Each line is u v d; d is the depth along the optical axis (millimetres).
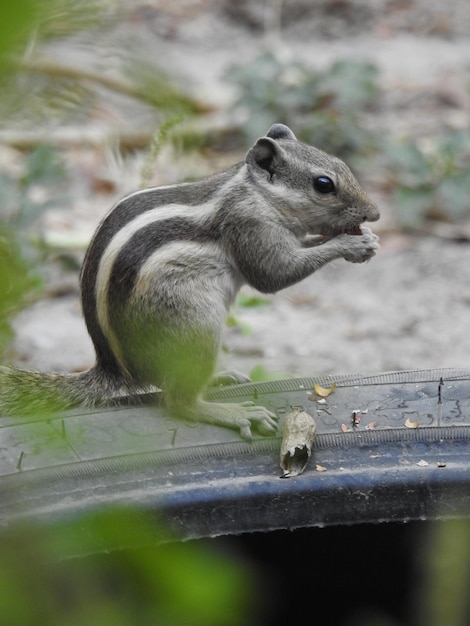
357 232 9180
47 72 3322
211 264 8359
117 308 7926
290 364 12914
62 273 15062
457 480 6422
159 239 8078
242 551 6379
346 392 7656
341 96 19172
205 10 25953
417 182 17484
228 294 8641
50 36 2432
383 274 15656
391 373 7977
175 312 7945
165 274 7969
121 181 17312
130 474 6426
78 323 13836
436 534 6273
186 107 4941
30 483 6113
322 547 6445
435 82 22516
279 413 7461
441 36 25438
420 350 13328
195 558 2326
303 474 6488
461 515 6445
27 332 13414
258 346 13492
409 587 6445
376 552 6461
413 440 6883
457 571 4848
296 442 6648
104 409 7688
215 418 7375
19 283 2617
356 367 12867
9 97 2369
